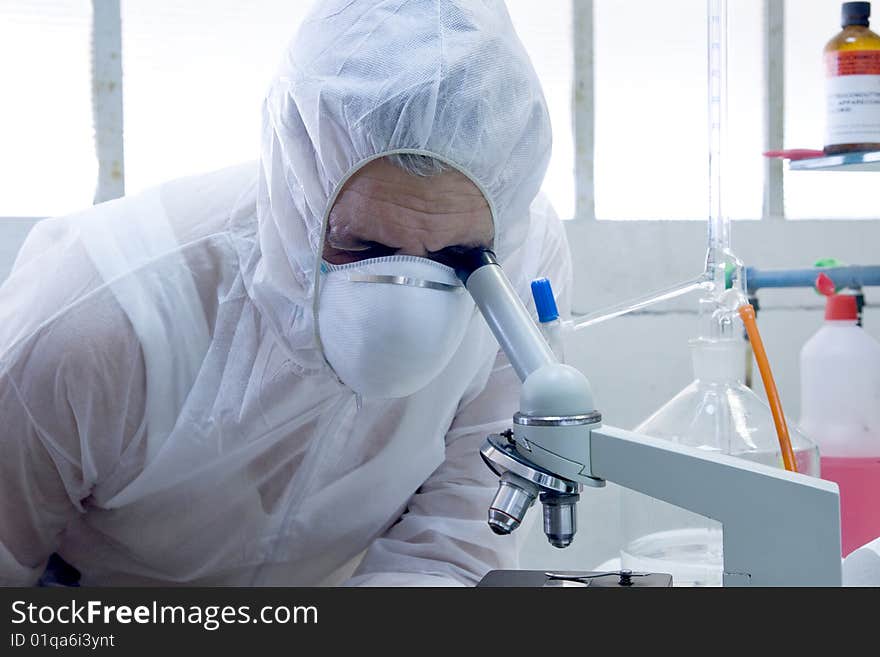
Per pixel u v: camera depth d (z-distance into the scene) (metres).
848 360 1.31
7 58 1.92
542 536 2.08
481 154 0.94
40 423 1.08
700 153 2.21
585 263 2.10
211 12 1.99
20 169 1.94
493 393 1.32
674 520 1.00
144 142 1.99
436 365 1.00
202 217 1.16
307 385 1.14
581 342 2.10
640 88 2.19
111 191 1.96
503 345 0.81
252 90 2.02
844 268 1.45
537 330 0.81
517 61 0.99
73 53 1.94
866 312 2.20
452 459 1.32
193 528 1.25
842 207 2.25
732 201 2.24
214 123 2.01
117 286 1.10
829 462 1.15
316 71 0.97
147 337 1.09
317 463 1.23
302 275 1.05
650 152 2.20
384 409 1.19
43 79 1.94
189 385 1.13
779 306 2.16
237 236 1.14
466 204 0.96
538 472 0.72
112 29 1.94
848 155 1.21
